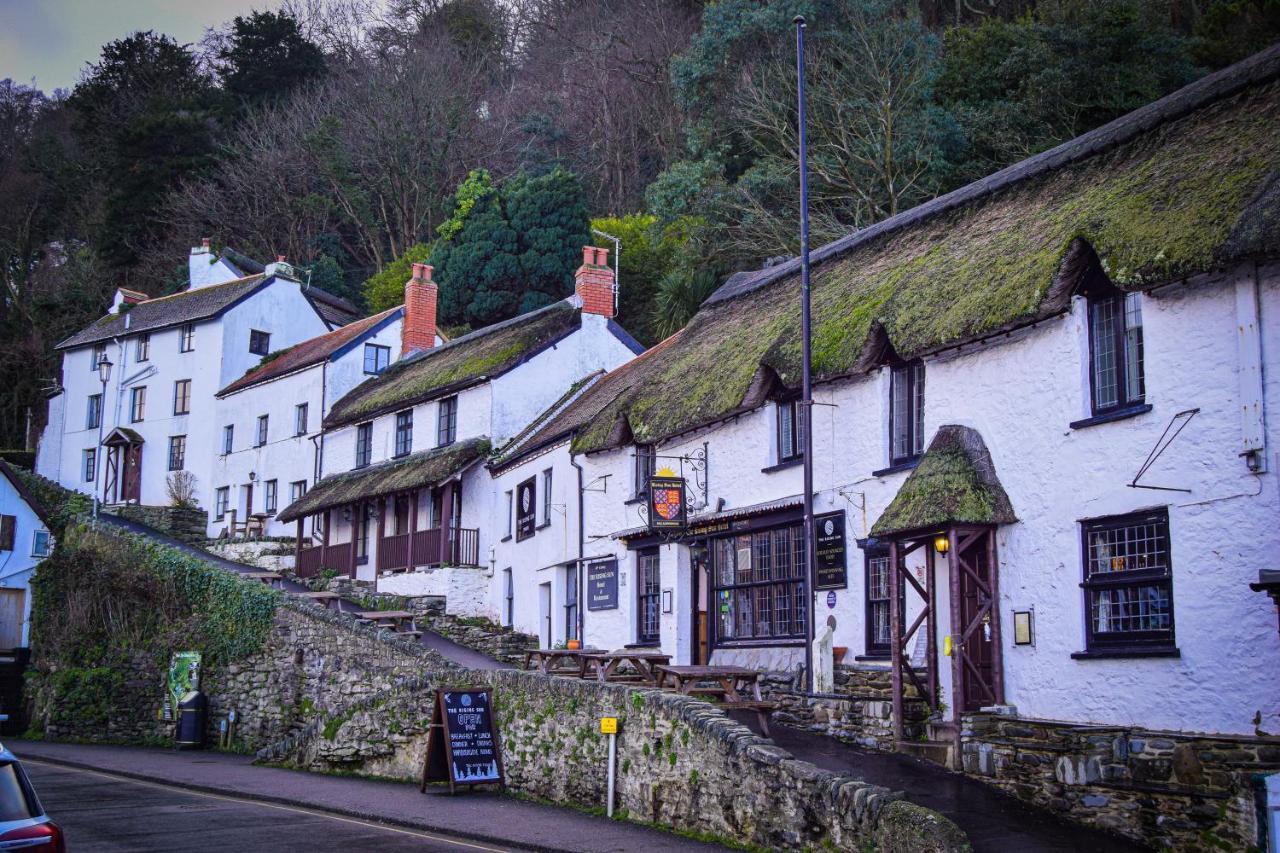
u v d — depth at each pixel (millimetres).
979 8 52062
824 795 12062
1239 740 11852
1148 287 13586
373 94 66062
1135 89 36594
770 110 39781
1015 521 15312
